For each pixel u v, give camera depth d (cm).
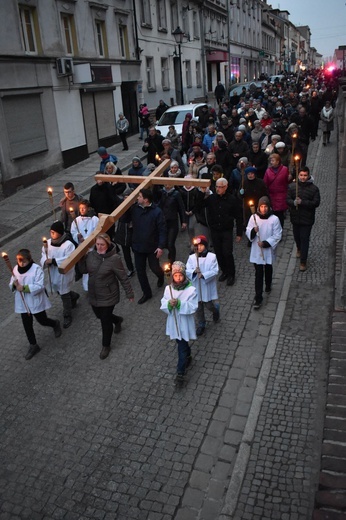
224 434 496
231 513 412
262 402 529
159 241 732
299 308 707
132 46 2302
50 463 476
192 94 3262
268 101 2150
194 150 1007
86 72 1744
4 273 932
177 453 477
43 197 1426
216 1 3769
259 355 612
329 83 2922
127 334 684
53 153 1681
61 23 1716
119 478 454
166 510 421
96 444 494
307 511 407
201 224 805
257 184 871
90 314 752
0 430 523
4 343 696
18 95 1479
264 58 6141
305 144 1199
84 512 424
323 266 831
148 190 714
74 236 809
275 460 457
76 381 592
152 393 560
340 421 435
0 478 464
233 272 795
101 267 606
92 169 1734
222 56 3825
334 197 1165
